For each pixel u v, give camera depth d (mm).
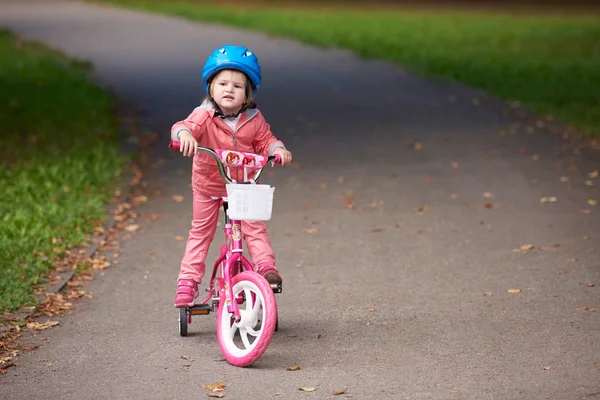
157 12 44844
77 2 52312
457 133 16766
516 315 7863
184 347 7254
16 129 16750
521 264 9492
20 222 10555
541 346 7070
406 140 16312
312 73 24328
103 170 13625
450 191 12891
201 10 45406
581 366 6629
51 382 6543
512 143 15836
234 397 6195
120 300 8523
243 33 34844
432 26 39062
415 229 11047
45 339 7449
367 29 36312
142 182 13539
